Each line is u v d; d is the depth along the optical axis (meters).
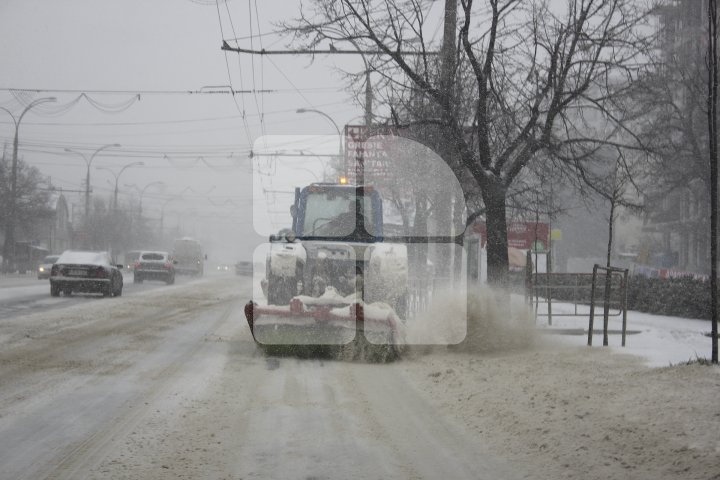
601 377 9.23
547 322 17.69
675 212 40.25
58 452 6.02
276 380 9.63
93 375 9.56
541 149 14.02
